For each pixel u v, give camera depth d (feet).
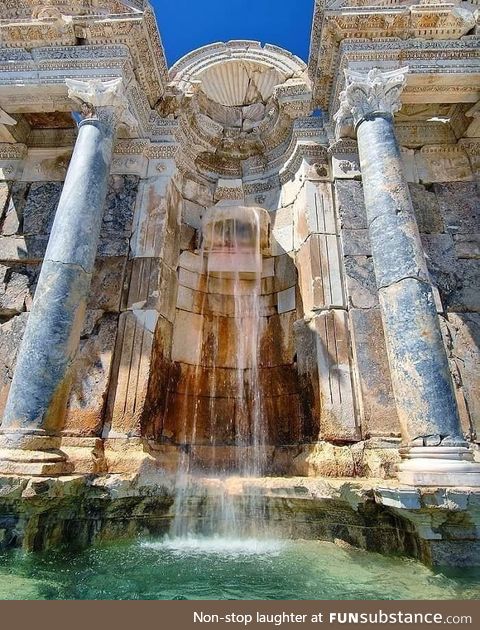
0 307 23.29
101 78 21.68
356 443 18.08
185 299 24.49
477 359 20.62
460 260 22.93
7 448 14.64
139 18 21.63
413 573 12.17
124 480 15.94
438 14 20.62
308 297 22.22
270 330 24.47
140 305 21.58
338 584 11.14
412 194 24.56
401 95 22.22
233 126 32.27
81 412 19.22
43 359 16.24
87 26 21.83
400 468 14.29
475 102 22.84
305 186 24.38
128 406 19.34
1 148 27.22
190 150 28.02
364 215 22.56
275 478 17.12
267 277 25.84
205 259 26.00
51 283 17.43
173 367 22.65
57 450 15.56
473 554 12.50
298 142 25.36
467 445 14.02
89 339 20.90
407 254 16.93
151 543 15.69
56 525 14.69
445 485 12.88
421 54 21.30
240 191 28.89
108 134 20.93
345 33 21.25
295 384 22.06
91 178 19.54
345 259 21.48
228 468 21.66
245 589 10.68
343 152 24.12
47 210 25.63
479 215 23.97
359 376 19.08
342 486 15.10
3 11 23.29
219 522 16.58
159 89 25.76
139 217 23.80
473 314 21.63
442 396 14.66
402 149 25.77
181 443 21.79
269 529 16.30
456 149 25.61
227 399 23.57
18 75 22.30
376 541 14.64
